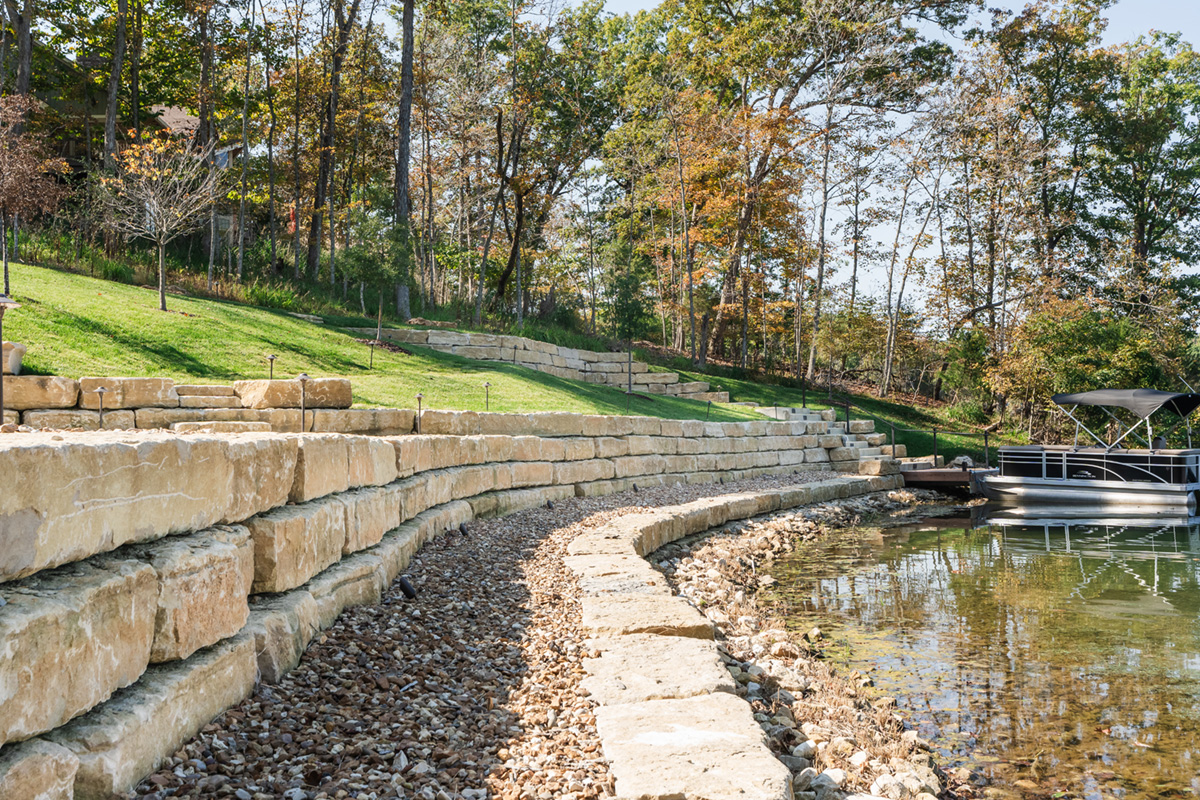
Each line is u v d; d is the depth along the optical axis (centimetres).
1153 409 2041
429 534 823
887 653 773
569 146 3903
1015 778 507
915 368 4434
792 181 3503
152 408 1030
